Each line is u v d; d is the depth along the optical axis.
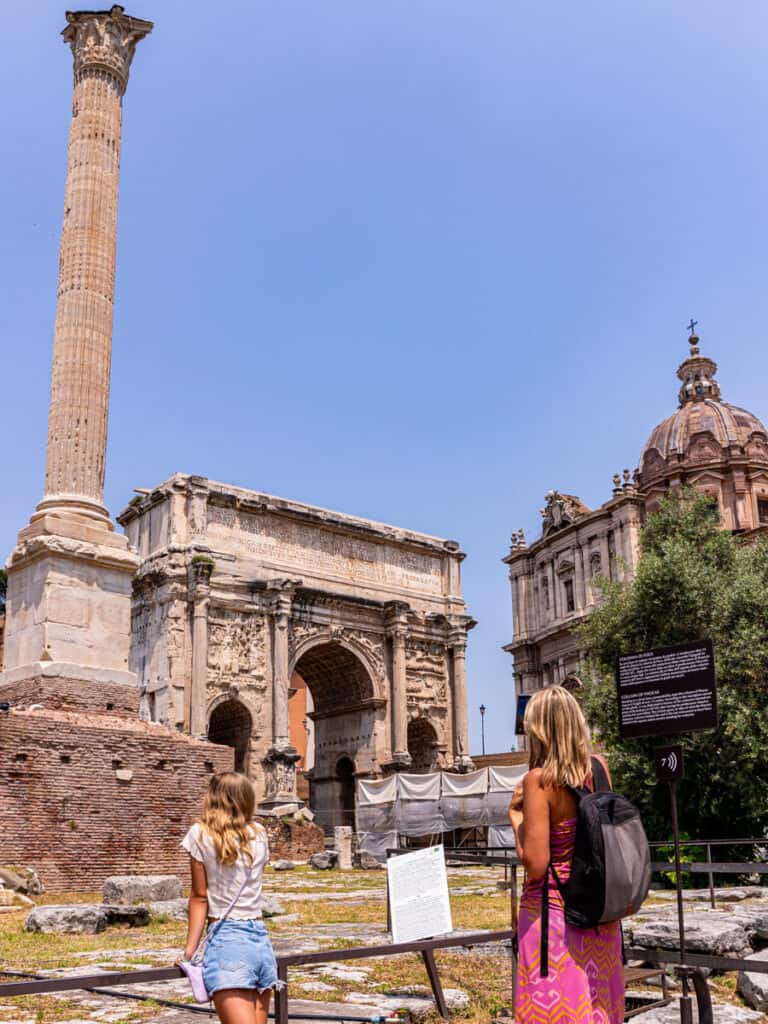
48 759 23.98
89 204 30.44
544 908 6.01
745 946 13.55
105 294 30.14
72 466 28.45
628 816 6.06
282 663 60.34
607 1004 5.96
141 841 25.05
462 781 50.44
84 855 24.02
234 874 7.11
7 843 22.88
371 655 66.81
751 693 33.94
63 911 17.91
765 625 35.19
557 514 82.38
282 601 61.06
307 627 63.59
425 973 13.20
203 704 56.44
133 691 27.58
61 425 28.75
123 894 21.05
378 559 69.50
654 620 37.28
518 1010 6.06
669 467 78.62
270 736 59.59
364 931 18.39
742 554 39.59
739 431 80.38
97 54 31.66
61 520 27.47
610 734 37.09
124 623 28.00
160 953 15.02
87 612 27.30
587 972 5.92
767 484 78.62
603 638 38.59
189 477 60.16
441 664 71.31
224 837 7.12
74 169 30.92
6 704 23.70
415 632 70.00
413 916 10.59
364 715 67.19
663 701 11.54
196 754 26.62
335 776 68.31
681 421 82.50
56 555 27.02
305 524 65.56
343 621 65.62
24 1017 10.75
